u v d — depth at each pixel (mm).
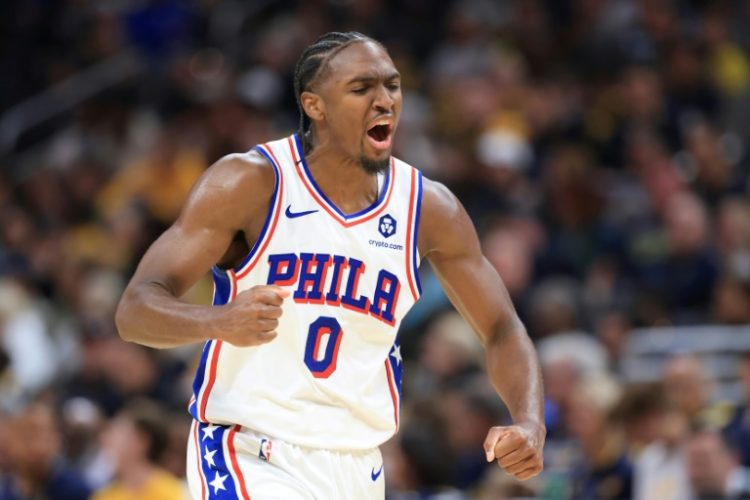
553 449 23266
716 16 40938
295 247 11734
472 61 38312
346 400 11773
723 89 39500
